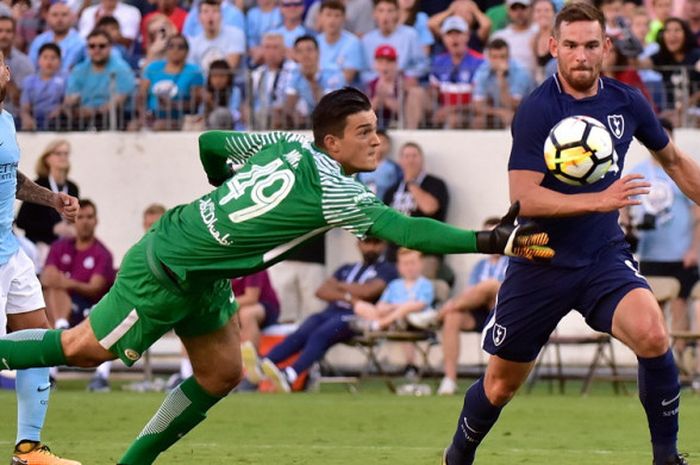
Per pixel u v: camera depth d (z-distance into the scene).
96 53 48.38
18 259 22.34
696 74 45.56
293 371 41.19
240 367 18.88
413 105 46.91
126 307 17.69
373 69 49.03
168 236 17.52
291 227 16.98
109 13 53.88
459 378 45.22
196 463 24.06
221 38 51.00
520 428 30.80
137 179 48.34
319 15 50.88
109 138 48.25
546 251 15.84
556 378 41.84
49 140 48.34
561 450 26.41
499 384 20.22
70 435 29.19
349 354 44.84
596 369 44.69
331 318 41.62
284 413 34.25
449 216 46.28
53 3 55.62
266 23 52.25
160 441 19.14
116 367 46.94
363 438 28.75
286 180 16.97
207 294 17.98
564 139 18.75
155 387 42.69
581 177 18.80
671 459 19.98
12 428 30.11
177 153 48.12
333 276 42.59
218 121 47.22
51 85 48.53
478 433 20.62
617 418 33.09
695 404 36.31
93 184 48.41
